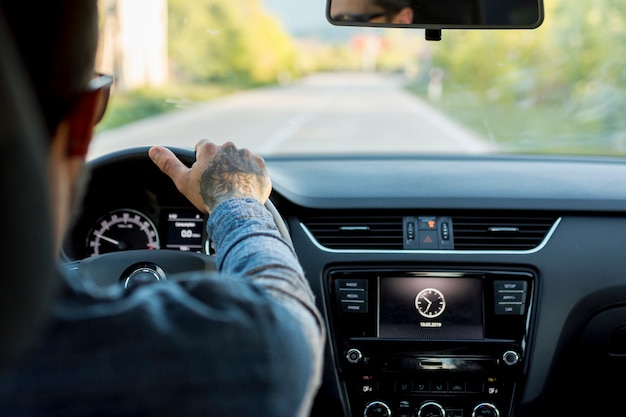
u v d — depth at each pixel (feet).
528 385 7.86
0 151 1.97
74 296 2.48
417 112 74.08
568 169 9.29
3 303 1.98
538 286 7.88
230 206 3.52
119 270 6.48
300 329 2.76
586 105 52.75
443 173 8.95
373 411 7.89
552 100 57.93
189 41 26.09
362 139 52.80
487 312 7.83
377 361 7.82
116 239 7.41
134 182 7.20
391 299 7.86
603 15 54.03
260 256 3.11
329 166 9.43
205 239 7.37
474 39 73.41
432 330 7.82
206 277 2.73
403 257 7.87
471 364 7.80
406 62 128.47
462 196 8.03
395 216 8.01
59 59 2.22
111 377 2.36
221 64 83.25
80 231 7.36
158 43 24.18
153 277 6.49
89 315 2.41
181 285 2.70
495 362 7.81
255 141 47.11
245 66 101.09
